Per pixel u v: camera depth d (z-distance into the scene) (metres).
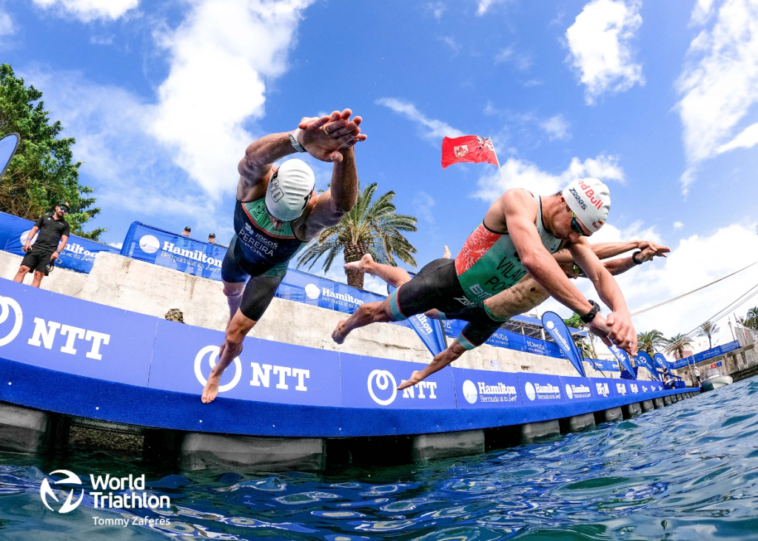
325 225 2.94
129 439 4.48
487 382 7.41
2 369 3.13
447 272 3.34
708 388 21.64
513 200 2.86
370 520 2.43
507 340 13.78
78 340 3.68
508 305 3.74
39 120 21.48
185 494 2.79
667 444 4.21
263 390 4.61
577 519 2.10
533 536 1.91
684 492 2.33
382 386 5.77
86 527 1.83
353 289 9.99
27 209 19.23
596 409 9.95
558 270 2.49
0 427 3.07
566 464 4.04
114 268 6.60
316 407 4.63
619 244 3.66
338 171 2.54
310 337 8.53
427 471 4.38
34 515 1.88
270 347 4.84
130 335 3.97
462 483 3.54
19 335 3.40
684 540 1.64
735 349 38.19
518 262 3.08
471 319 3.96
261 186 2.91
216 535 2.01
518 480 3.48
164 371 4.07
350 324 3.95
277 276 3.49
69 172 21.73
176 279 7.23
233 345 3.71
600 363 19.38
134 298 6.70
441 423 5.80
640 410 13.04
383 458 5.70
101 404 3.48
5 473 2.54
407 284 3.57
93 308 3.83
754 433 3.80
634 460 3.65
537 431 7.64
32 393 3.22
